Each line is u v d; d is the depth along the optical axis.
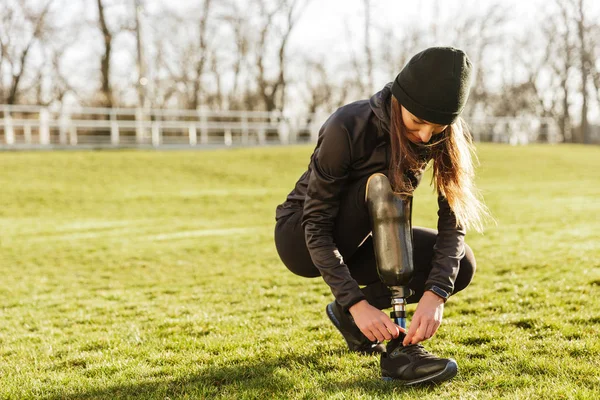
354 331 2.68
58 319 3.93
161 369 2.59
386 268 2.19
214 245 7.51
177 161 18.62
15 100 33.50
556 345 2.62
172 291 4.83
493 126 32.03
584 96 36.81
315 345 2.87
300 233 2.46
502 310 3.43
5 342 3.32
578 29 37.50
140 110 23.58
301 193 2.51
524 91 41.28
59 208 12.17
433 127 2.04
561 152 23.92
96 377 2.53
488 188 14.58
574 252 5.48
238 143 25.95
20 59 31.84
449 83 1.94
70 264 6.48
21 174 15.47
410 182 2.21
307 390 2.21
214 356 2.77
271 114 26.94
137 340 3.18
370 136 2.21
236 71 37.22
